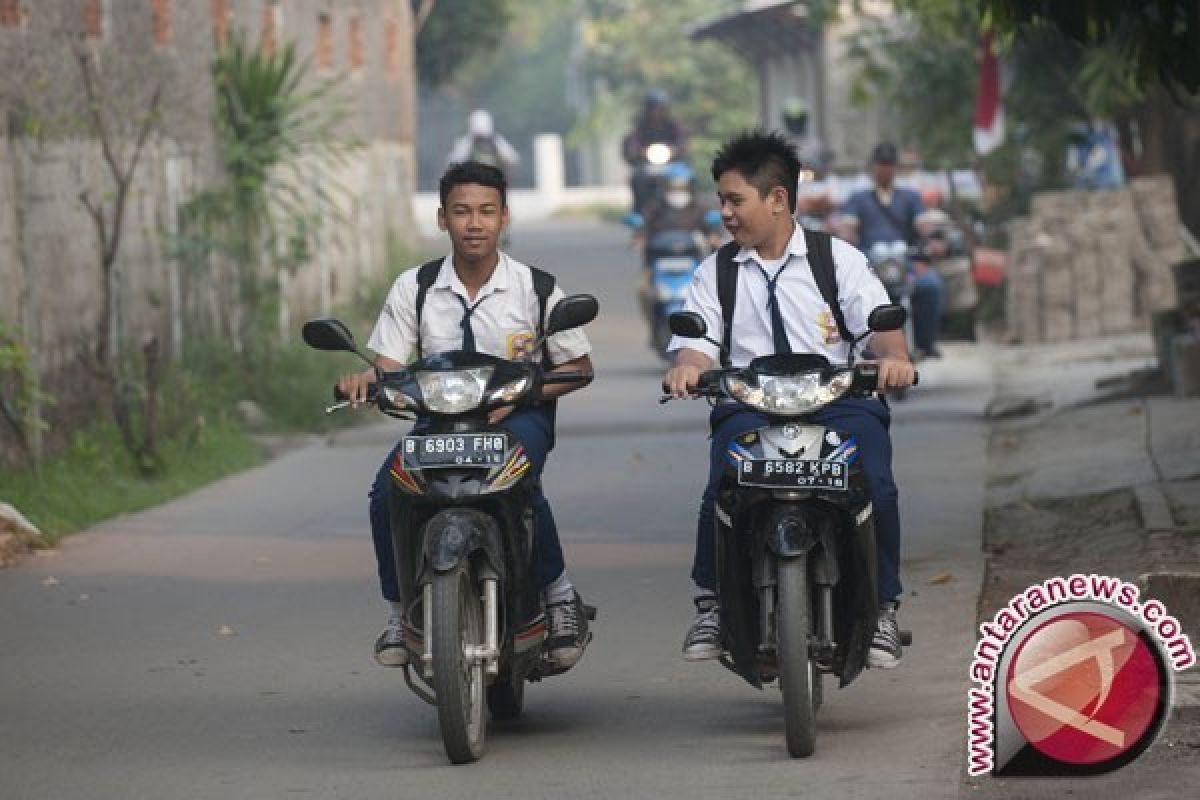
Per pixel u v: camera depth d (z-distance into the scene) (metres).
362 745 22.34
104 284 44.31
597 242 145.75
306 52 74.31
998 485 39.31
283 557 34.62
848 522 20.67
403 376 21.12
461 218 21.98
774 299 21.69
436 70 142.50
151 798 20.36
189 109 55.00
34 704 24.62
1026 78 78.88
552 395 22.19
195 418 48.88
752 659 21.41
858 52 83.12
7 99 42.25
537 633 21.84
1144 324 66.25
